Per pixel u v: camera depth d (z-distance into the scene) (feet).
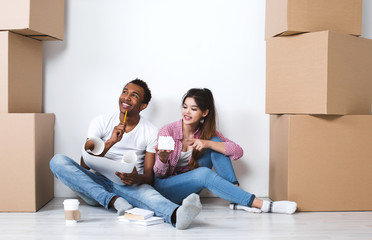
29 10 6.71
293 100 7.18
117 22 8.14
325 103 6.73
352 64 7.07
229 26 8.23
